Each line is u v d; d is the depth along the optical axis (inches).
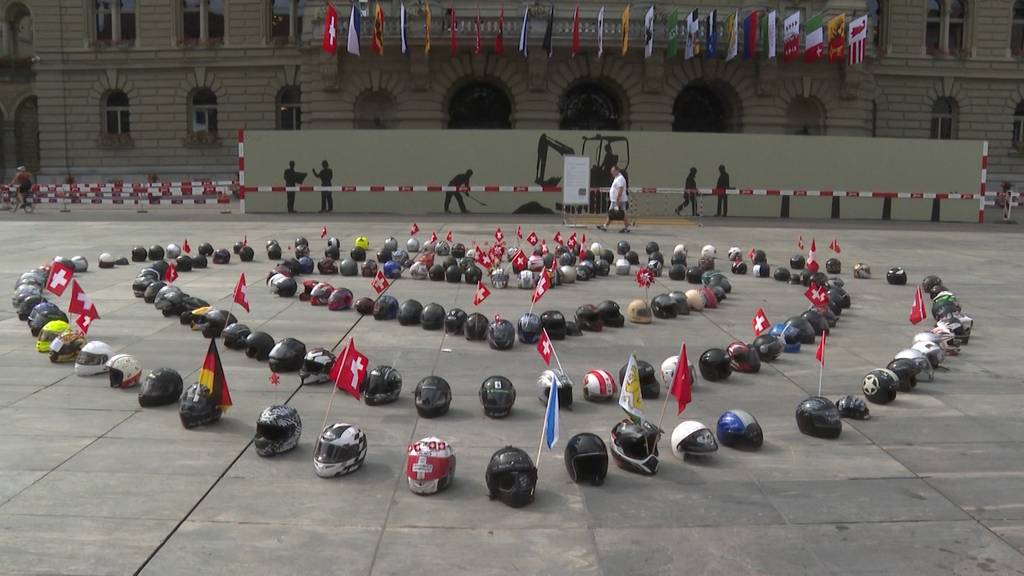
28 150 2126.0
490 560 176.6
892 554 182.2
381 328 400.8
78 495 205.6
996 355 376.5
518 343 373.7
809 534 191.5
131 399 284.0
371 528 191.0
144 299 461.4
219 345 360.8
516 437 253.9
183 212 1323.8
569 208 1268.5
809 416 258.2
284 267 528.7
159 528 188.7
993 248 855.1
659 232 985.5
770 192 1300.4
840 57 1643.7
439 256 691.4
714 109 1785.2
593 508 203.9
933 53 1925.4
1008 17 1937.7
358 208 1269.7
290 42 1859.0
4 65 2044.8
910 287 580.1
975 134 1955.0
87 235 847.7
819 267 674.2
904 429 268.2
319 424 261.1
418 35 1609.3
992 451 248.4
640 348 370.3
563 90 1683.1
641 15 1657.2
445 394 271.3
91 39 1894.7
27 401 279.6
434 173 1269.7
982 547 185.9
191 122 1909.4
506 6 1651.1
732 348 335.6
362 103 1691.7
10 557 173.9
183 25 1893.5
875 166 1309.1
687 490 216.1
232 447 240.7
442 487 211.0
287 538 185.2
